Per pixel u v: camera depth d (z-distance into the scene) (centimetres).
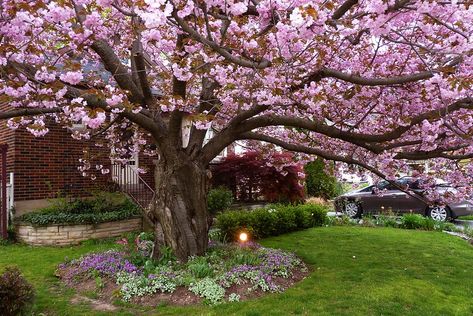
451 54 455
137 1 302
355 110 626
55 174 980
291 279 584
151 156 1188
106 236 885
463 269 649
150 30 388
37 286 564
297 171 1214
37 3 328
